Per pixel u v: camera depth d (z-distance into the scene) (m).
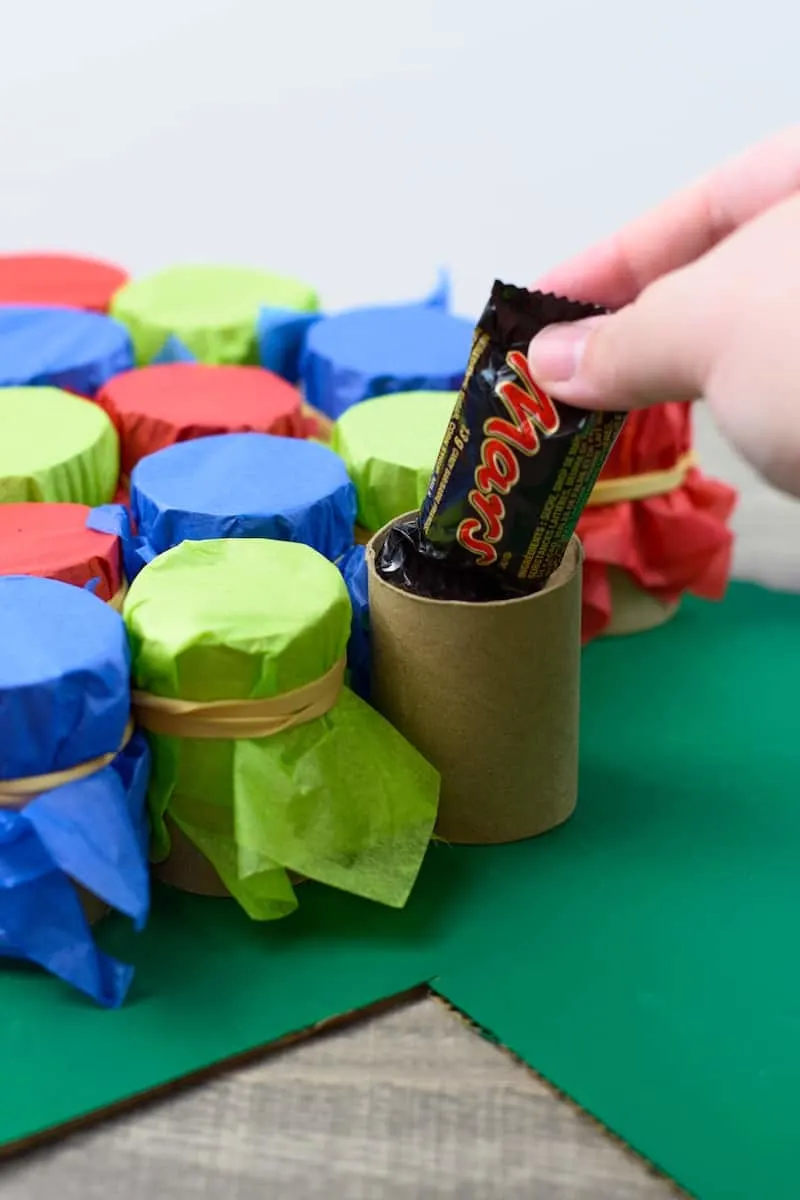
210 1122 0.33
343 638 0.37
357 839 0.37
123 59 0.65
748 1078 0.33
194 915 0.38
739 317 0.28
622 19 0.58
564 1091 0.33
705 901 0.38
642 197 0.61
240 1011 0.35
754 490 0.56
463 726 0.38
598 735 0.44
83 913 0.35
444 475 0.37
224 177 0.66
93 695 0.34
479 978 0.36
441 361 0.47
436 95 0.62
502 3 0.60
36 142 0.67
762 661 0.47
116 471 0.45
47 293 0.55
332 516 0.41
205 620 0.36
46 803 0.34
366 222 0.65
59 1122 0.32
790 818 0.41
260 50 0.64
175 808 0.37
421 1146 0.32
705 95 0.58
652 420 0.46
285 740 0.36
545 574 0.38
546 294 0.34
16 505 0.41
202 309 0.53
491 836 0.40
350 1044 0.34
